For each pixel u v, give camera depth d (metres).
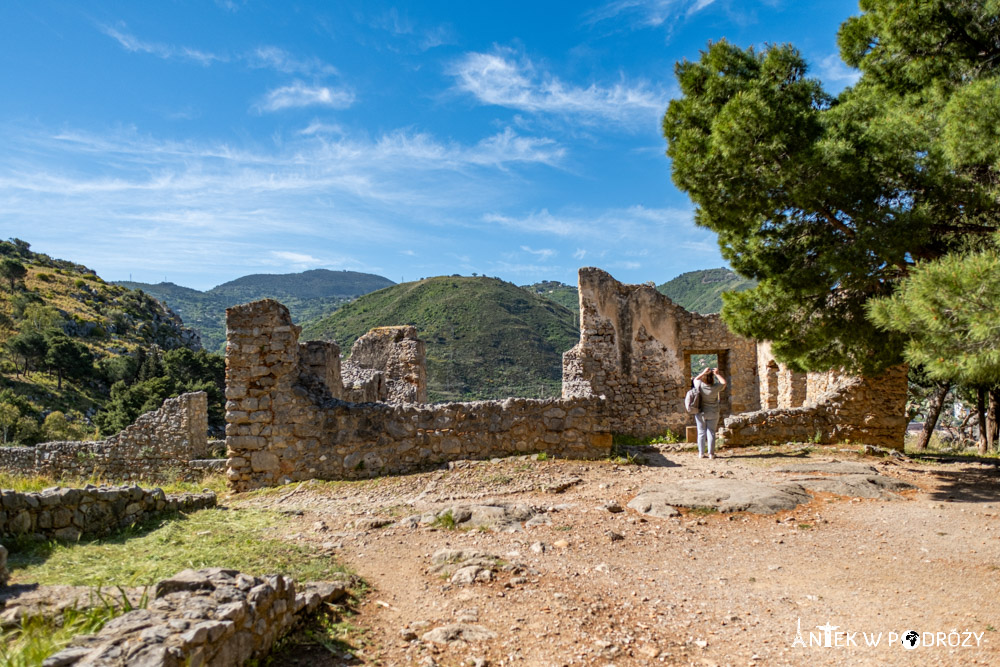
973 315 6.00
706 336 17.17
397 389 20.48
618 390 16.39
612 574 5.52
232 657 3.33
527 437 10.40
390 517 7.34
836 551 6.15
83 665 2.68
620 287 16.69
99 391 66.69
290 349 10.61
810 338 10.39
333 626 4.27
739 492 7.87
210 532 6.52
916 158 8.57
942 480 9.20
